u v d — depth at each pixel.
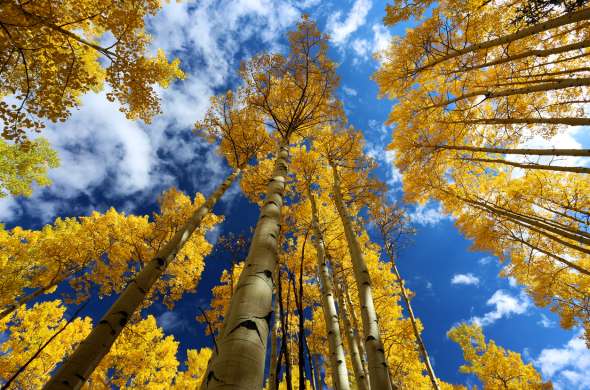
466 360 13.18
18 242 8.23
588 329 9.01
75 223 9.68
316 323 9.17
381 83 8.64
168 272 8.81
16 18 3.88
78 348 2.76
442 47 7.42
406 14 6.05
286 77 6.58
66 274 8.20
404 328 8.85
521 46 7.11
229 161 8.41
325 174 8.96
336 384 3.88
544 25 4.43
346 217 5.52
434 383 7.29
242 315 1.48
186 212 8.98
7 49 4.10
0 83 4.54
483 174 10.14
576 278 9.35
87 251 8.48
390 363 9.40
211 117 7.69
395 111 9.34
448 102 7.46
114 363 8.41
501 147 8.95
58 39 4.58
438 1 6.76
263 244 2.17
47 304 9.24
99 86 6.55
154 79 5.41
